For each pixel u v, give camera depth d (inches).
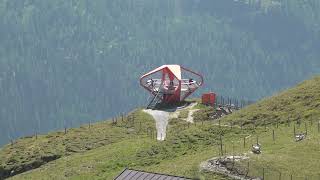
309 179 6850.4
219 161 7500.0
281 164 7268.7
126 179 6013.8
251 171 7145.7
